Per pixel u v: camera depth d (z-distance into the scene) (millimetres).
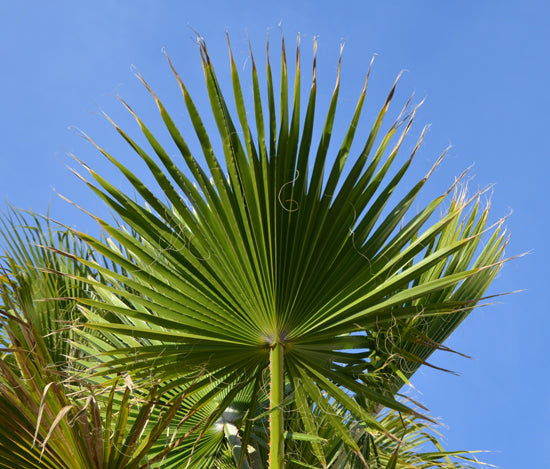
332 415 2703
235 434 3719
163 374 2754
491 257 3250
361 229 2824
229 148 2717
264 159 2752
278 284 2742
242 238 2750
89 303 2656
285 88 2707
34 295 3699
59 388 2371
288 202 2768
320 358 2916
